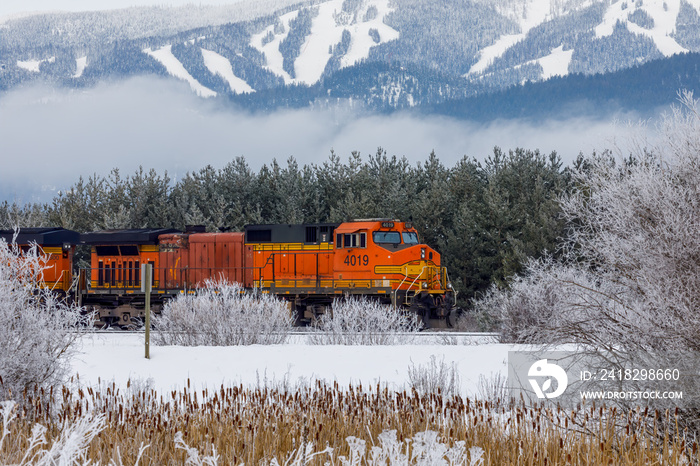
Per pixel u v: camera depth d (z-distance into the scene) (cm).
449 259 14388
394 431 2538
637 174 3925
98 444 2695
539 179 14788
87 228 18275
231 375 5172
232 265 10831
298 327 9881
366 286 9969
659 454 2722
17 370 3703
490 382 4525
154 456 2728
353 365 5444
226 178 18362
